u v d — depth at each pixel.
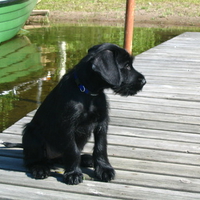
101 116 3.24
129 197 2.99
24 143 3.43
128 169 3.49
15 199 2.94
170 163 3.64
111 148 3.94
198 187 3.17
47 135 3.32
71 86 3.13
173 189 3.14
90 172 3.45
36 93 6.78
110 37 12.54
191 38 11.20
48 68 8.59
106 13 19.31
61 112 3.11
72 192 3.07
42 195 3.00
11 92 6.83
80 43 11.50
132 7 8.37
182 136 4.29
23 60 9.46
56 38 12.55
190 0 21.94
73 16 18.83
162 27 16.14
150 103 5.44
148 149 3.94
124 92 3.46
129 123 4.66
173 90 6.06
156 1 21.66
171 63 7.97
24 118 4.85
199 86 6.31
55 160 3.63
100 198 2.98
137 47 10.97
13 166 3.50
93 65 2.94
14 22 12.29
